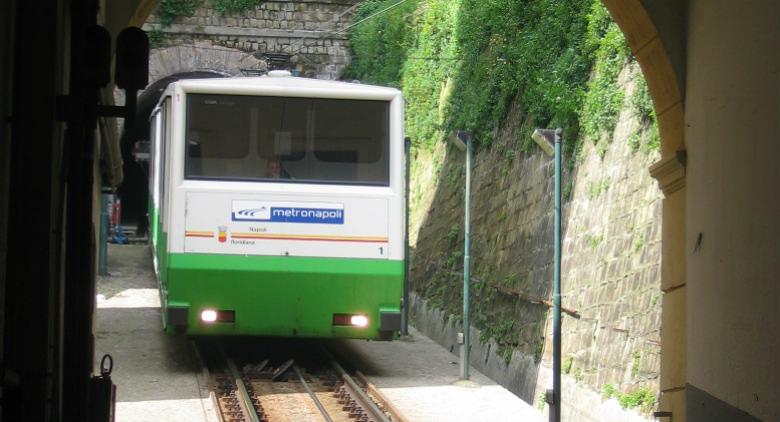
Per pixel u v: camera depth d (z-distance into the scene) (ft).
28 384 18.08
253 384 50.21
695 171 28.53
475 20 72.18
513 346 56.75
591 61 51.47
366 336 50.85
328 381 51.29
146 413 42.27
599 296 46.16
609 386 43.11
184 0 103.40
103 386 22.06
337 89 50.93
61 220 20.95
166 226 51.06
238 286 49.96
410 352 61.98
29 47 18.04
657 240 41.06
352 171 50.85
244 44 104.47
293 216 50.29
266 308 50.24
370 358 59.47
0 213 17.35
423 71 87.04
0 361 17.42
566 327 49.78
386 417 41.16
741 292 24.77
